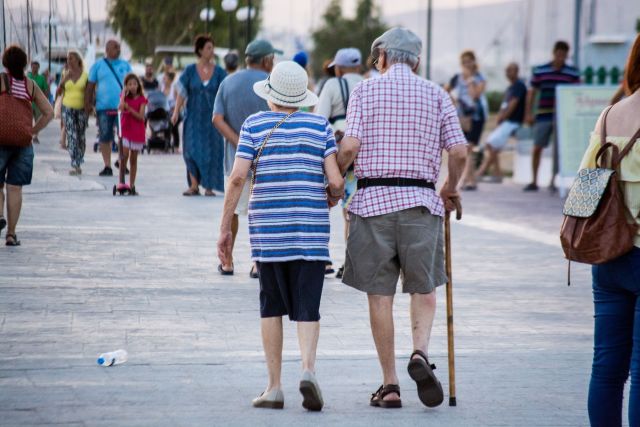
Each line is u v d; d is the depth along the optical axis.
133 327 17.81
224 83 22.94
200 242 27.17
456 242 29.95
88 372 14.98
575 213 11.43
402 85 13.76
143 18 69.25
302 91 14.05
